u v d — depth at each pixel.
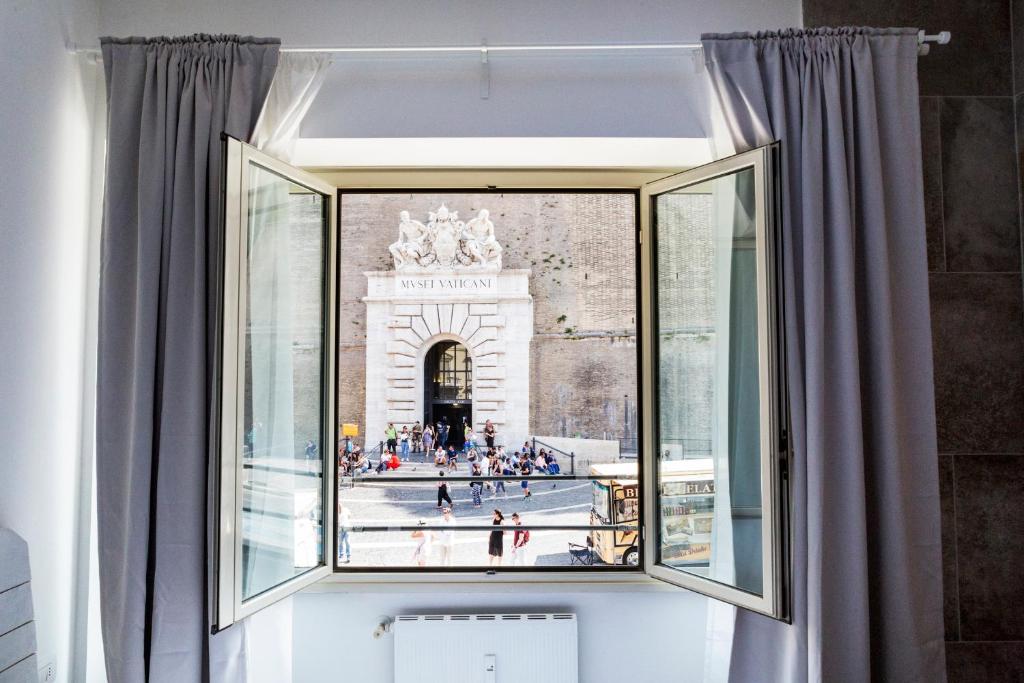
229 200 1.54
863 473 1.63
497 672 1.89
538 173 2.11
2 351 1.42
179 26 1.87
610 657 1.96
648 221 2.00
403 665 1.88
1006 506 1.82
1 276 1.41
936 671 1.65
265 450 1.70
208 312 1.66
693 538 1.83
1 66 1.41
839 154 1.66
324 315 1.99
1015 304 1.86
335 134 1.85
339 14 1.88
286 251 1.79
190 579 1.58
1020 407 1.84
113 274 1.66
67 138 1.69
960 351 1.85
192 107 1.69
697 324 1.84
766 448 1.59
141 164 1.65
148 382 1.60
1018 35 1.88
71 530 1.70
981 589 1.81
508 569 2.00
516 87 1.86
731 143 1.76
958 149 1.88
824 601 1.60
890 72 1.73
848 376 1.61
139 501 1.58
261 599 1.64
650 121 1.86
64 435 1.67
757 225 1.63
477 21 1.87
